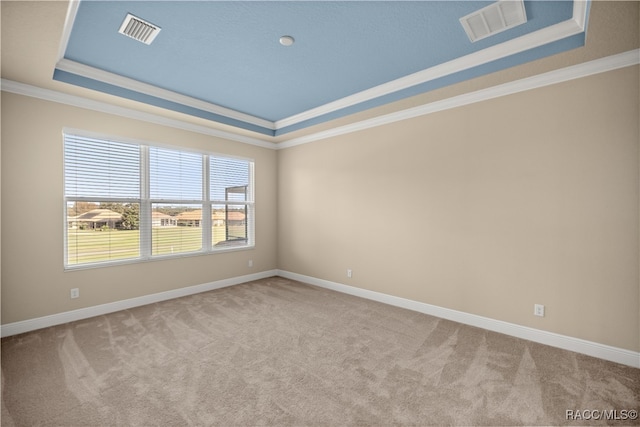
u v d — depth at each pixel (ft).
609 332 7.93
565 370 7.40
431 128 11.25
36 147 9.71
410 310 11.80
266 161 17.10
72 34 7.76
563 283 8.59
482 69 8.82
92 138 10.97
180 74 10.15
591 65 8.00
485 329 9.96
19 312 9.46
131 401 6.22
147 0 6.48
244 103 12.96
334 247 14.70
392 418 5.76
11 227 9.32
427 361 7.87
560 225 8.63
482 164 10.04
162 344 8.79
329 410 5.99
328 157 14.87
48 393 6.45
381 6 6.73
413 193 11.80
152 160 12.59
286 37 7.96
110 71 9.92
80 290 10.68
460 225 10.57
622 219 7.75
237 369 7.48
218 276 14.94
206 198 14.48
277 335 9.45
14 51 7.41
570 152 8.45
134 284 12.04
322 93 11.85
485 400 6.28
